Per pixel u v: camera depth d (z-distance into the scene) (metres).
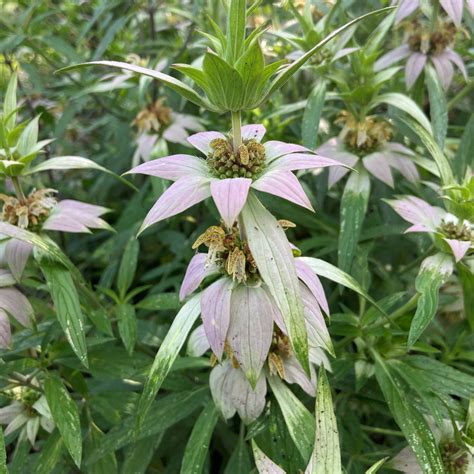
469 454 0.18
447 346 0.21
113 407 0.20
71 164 0.18
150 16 0.33
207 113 0.31
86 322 0.22
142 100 0.27
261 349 0.13
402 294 0.19
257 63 0.11
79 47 0.33
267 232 0.12
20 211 0.18
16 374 0.19
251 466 0.20
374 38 0.22
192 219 0.31
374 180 0.25
